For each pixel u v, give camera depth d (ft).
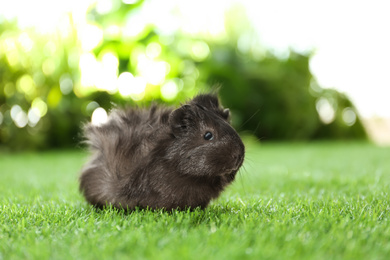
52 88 6.55
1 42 6.28
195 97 2.50
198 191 2.35
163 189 2.32
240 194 2.85
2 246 1.96
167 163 2.32
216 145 2.32
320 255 1.85
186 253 1.83
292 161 4.98
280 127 8.66
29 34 6.28
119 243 1.94
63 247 1.93
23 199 2.72
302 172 3.80
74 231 2.07
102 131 2.52
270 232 2.00
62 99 6.87
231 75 7.91
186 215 2.22
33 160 5.43
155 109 2.50
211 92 2.56
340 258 1.84
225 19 9.23
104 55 4.86
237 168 2.35
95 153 2.61
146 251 1.89
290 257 1.83
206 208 2.42
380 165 4.20
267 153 6.12
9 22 6.22
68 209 2.40
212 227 2.06
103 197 2.45
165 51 5.99
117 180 2.39
